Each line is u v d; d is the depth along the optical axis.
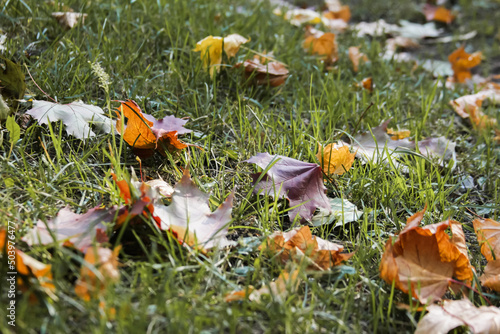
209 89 1.46
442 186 1.28
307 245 1.14
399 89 1.60
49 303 1.04
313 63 1.67
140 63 1.47
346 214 1.22
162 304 1.05
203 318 1.04
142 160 1.27
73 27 1.48
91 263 1.05
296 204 1.21
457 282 1.11
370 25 2.44
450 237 1.17
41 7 1.53
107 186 1.20
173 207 1.14
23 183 1.19
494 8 2.93
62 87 1.35
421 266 1.12
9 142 1.24
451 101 1.58
